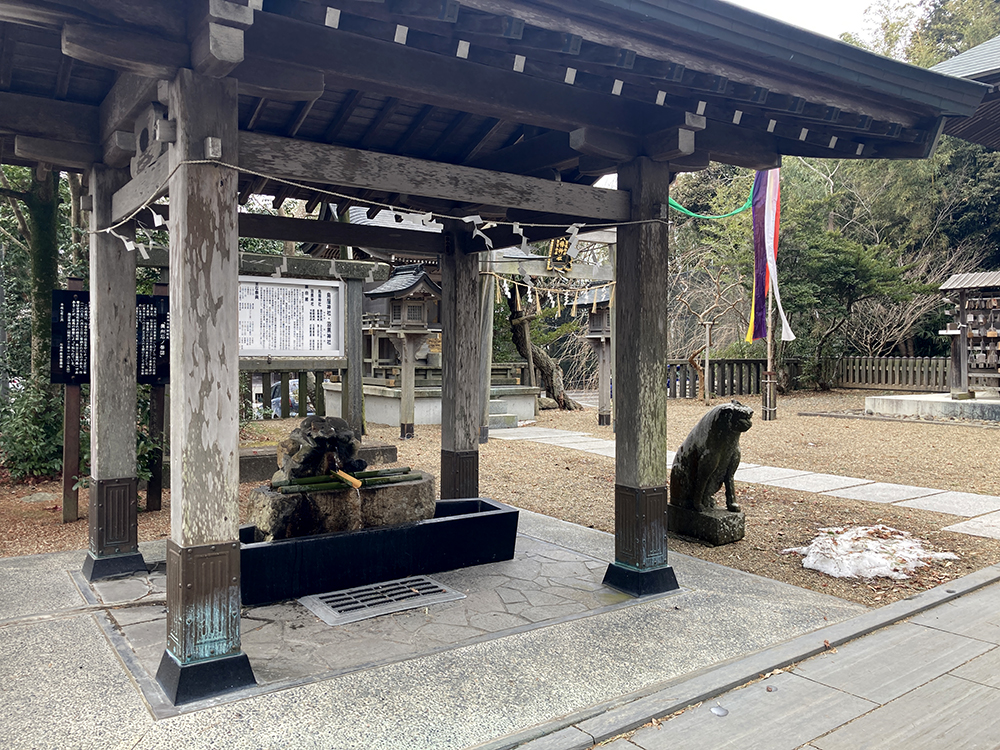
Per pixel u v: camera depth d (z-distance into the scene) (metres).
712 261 20.70
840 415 14.17
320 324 8.40
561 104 3.98
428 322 12.55
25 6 2.59
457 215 5.64
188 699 2.90
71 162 4.22
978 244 20.67
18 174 8.73
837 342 20.22
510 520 4.99
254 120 4.12
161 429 6.58
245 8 2.70
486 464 9.30
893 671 3.29
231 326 3.05
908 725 2.79
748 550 5.30
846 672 3.28
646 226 4.29
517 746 2.59
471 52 3.29
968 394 13.41
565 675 3.17
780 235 18.08
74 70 3.76
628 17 3.21
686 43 3.44
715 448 5.42
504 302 16.64
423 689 3.02
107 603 4.06
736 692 3.09
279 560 4.09
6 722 2.72
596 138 4.12
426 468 8.98
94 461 4.55
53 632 3.63
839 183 22.36
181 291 2.93
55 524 6.01
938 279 20.00
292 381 16.97
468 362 5.72
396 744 2.59
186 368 2.93
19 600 4.10
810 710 2.92
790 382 19.12
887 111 4.41
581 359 25.30
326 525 4.27
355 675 3.15
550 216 5.44
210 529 3.00
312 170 3.37
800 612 3.99
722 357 21.23
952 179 20.73
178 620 2.97
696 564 4.93
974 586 4.46
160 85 3.12
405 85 3.44
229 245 3.03
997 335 12.90
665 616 3.92
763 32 3.50
